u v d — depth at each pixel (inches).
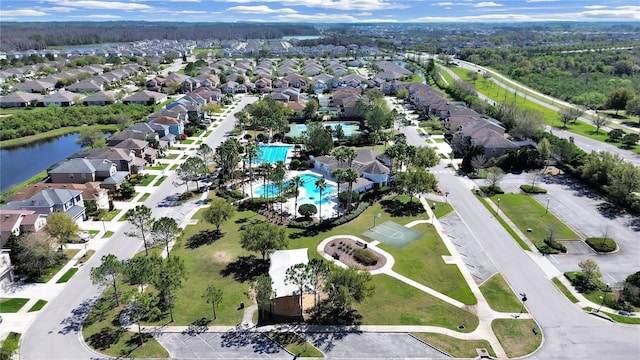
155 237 3437.5
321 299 2871.6
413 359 2363.4
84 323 2640.3
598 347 2444.6
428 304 2807.6
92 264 3262.8
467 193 4549.7
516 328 2591.0
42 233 3235.7
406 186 4242.1
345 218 3941.9
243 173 4918.8
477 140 5561.0
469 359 2363.4
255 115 7116.1
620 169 4200.3
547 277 3090.6
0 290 2940.5
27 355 2381.9
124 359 2353.6
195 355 2386.8
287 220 3971.5
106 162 4704.7
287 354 2395.4
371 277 3063.5
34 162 5679.1
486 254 3398.1
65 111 7426.2
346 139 6259.8
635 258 3299.7
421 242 3580.2
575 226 3789.4
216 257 3351.4
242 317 2694.4
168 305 2758.4
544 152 5123.0
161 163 5467.5
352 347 2447.1
